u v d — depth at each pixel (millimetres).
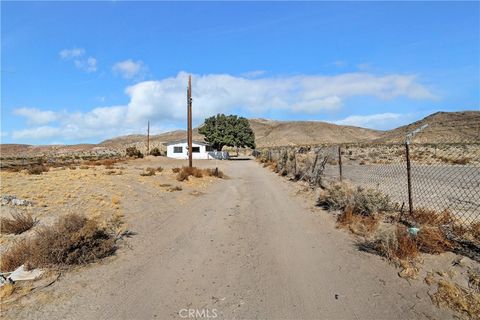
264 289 5832
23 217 9844
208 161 59125
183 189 18828
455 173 22734
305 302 5332
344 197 11789
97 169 31531
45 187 16344
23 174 24078
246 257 7484
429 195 14141
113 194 15273
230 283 6109
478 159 32250
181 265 7043
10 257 7008
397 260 6633
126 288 5949
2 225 9344
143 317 4992
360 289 5676
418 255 6719
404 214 9734
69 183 18125
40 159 58469
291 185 20203
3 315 5090
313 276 6289
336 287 5789
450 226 7887
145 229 9984
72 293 5766
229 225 10500
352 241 8227
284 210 12656
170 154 70500
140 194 15969
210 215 12078
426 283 5742
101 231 8180
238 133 81438
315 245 8141
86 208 12172
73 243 7031
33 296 5668
